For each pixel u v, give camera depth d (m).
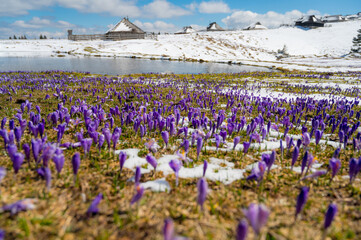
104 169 4.00
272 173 4.08
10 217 2.59
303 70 47.09
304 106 10.72
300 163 4.61
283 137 6.06
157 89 15.68
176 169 3.44
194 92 15.55
